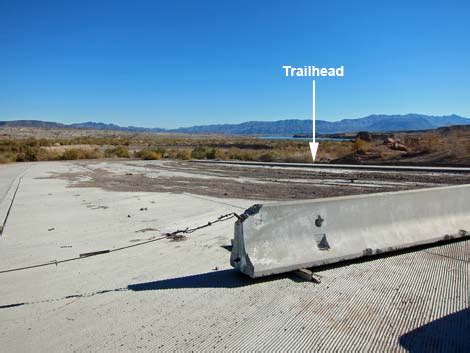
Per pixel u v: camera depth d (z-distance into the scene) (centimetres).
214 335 454
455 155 3409
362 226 701
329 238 665
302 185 1920
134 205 1448
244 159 5131
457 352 409
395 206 741
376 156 4038
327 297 548
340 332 454
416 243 736
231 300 547
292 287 585
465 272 638
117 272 696
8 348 441
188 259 752
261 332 458
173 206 1402
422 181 1933
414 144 4322
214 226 1041
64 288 627
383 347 421
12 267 749
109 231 1030
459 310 503
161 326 480
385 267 664
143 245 876
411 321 477
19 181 2541
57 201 1606
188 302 546
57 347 440
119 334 464
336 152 4903
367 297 546
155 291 593
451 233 788
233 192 1728
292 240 636
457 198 831
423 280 605
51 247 888
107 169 3584
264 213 621
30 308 552
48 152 6088
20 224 1160
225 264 709
